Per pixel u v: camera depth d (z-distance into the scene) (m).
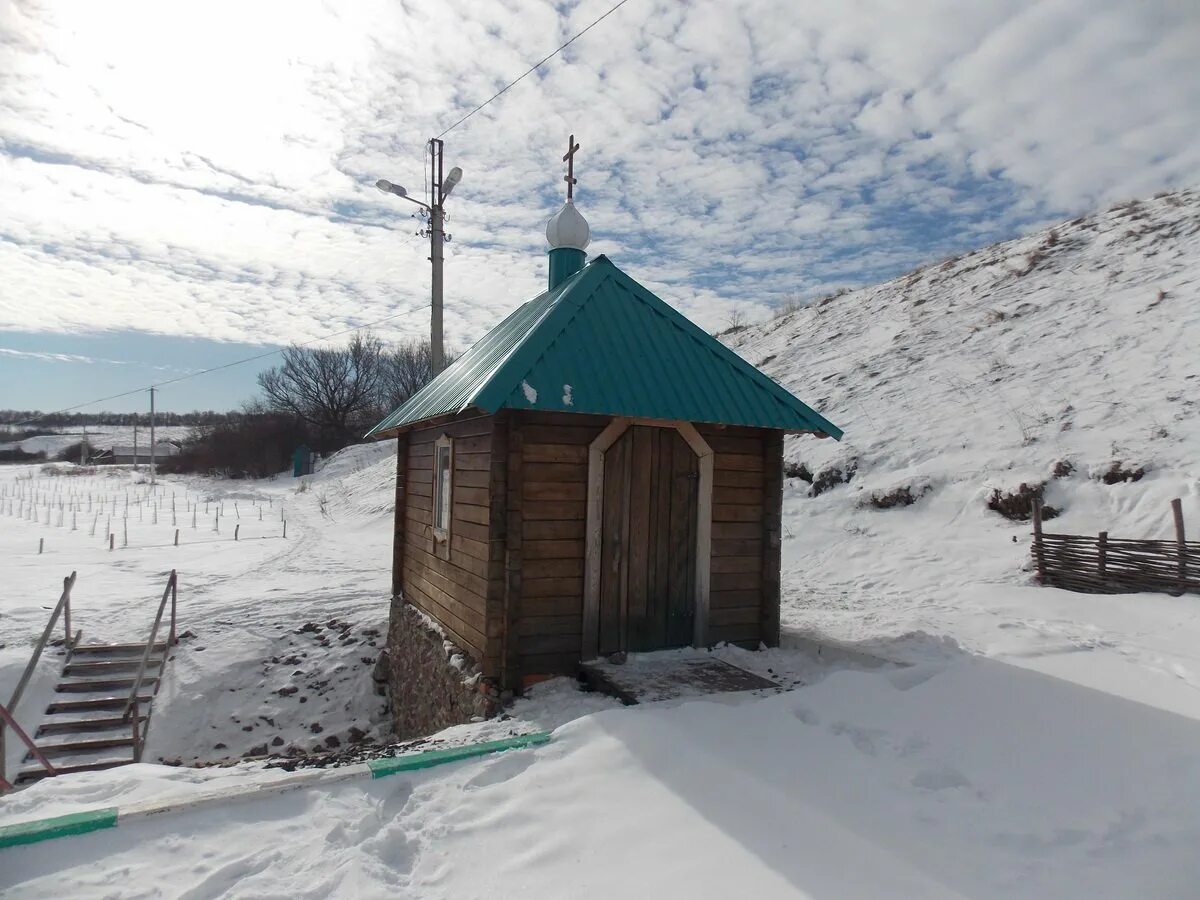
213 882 3.25
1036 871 3.24
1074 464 13.69
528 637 6.41
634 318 7.02
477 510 6.83
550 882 3.24
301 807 3.99
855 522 15.11
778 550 7.42
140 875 3.32
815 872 3.21
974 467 15.06
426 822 3.80
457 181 19.25
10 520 26.56
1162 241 21.52
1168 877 3.17
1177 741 4.76
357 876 3.25
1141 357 16.42
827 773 4.22
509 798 4.02
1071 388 16.47
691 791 3.96
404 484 10.35
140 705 9.76
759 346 30.05
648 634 6.91
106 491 41.75
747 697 5.77
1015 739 4.83
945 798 3.97
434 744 5.30
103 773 4.68
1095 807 3.89
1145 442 13.43
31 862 3.40
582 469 6.62
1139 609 9.38
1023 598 10.33
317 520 27.70
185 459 59.03
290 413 59.34
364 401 61.81
